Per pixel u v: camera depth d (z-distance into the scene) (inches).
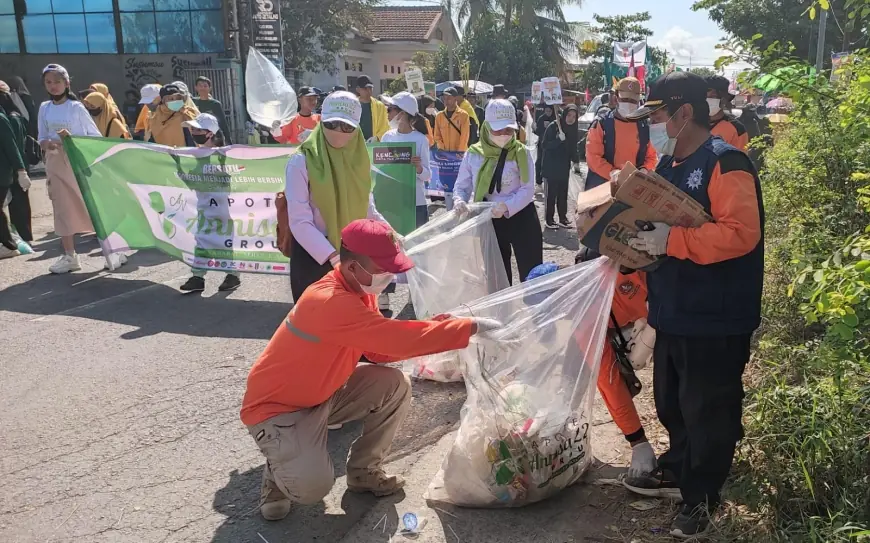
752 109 374.3
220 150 250.5
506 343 115.8
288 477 111.8
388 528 117.0
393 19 1596.9
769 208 207.0
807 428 109.7
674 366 108.5
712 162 98.3
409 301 249.8
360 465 125.5
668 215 99.2
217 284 276.1
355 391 123.3
